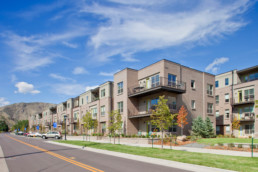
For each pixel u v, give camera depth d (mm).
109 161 13234
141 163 12500
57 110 70688
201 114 32281
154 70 29812
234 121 33562
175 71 29531
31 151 19453
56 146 24906
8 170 10688
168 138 25016
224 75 40062
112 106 37688
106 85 38875
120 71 34250
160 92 28422
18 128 120375
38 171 10367
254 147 18016
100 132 39344
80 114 49719
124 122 31953
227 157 13570
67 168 10953
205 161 12180
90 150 20141
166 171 10180
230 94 37781
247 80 37156
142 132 31578
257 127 31609
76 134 48812
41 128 81312
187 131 29703
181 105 29500
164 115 19203
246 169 10039
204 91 33375
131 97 32375
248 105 34219
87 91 47219
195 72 32688
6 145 27031
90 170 10398
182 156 14234
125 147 20453
